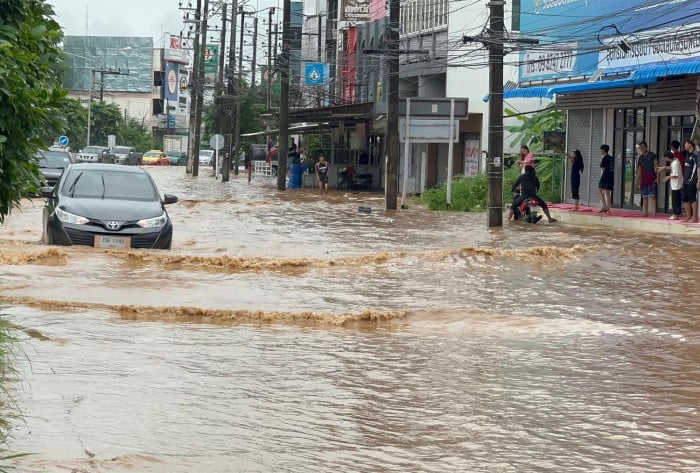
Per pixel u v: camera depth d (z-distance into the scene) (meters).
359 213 36.09
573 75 33.88
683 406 9.41
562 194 38.25
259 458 7.52
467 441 8.12
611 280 18.42
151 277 17.02
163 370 10.30
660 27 28.67
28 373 9.82
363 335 12.82
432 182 52.72
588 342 12.54
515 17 46.78
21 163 9.03
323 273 18.72
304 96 81.62
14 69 8.46
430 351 11.80
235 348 11.66
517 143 47.47
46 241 20.52
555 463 7.59
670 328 13.64
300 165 60.50
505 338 12.78
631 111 33.72
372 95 63.25
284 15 54.16
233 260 19.08
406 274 18.81
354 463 7.48
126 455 7.38
